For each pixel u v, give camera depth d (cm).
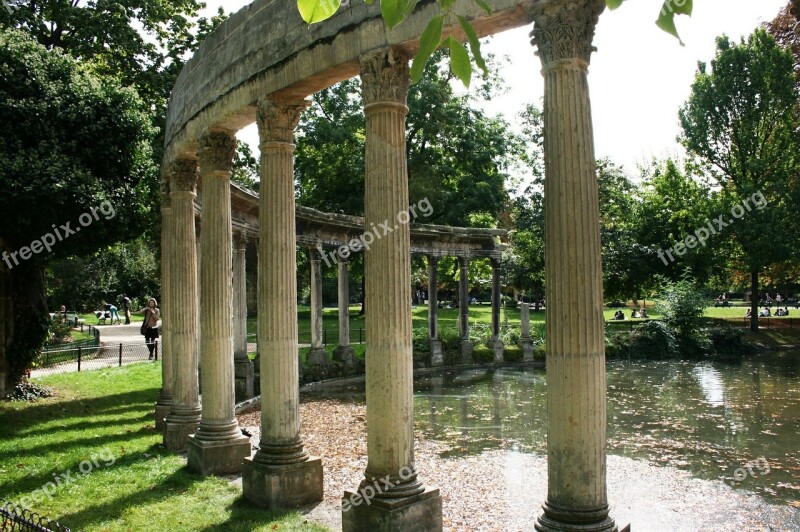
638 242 4062
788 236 3934
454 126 3809
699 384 2494
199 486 1077
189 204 1424
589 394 673
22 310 1930
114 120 1753
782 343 4059
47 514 922
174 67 2409
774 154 4028
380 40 859
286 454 1002
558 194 685
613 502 1029
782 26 4219
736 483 1143
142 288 6194
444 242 3172
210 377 1205
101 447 1352
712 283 4609
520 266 4616
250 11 1102
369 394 859
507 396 2212
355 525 835
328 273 4938
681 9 295
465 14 773
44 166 1605
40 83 1684
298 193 4303
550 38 696
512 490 1084
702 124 4159
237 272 2169
